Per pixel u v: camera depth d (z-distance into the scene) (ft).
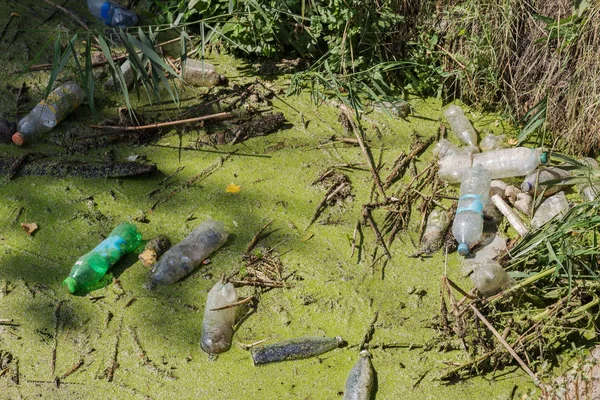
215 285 11.07
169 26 13.04
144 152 12.56
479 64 13.07
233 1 13.12
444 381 10.41
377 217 11.92
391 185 12.31
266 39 13.43
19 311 10.82
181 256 11.22
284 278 11.23
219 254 11.44
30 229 11.54
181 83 13.41
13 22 14.01
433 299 11.09
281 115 12.97
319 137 12.87
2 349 10.50
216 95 13.32
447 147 12.73
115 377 10.34
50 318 10.77
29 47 13.69
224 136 12.75
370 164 12.47
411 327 10.83
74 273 11.00
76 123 12.82
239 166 12.44
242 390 10.28
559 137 12.87
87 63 12.02
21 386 10.23
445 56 13.42
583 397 9.96
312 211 11.94
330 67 13.44
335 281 11.21
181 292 11.07
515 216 11.79
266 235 11.68
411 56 13.57
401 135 12.98
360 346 10.64
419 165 12.61
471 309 10.82
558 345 10.70
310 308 10.97
